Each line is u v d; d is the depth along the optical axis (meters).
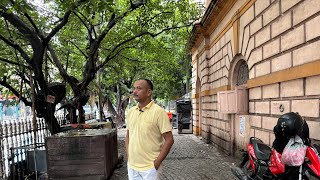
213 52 13.18
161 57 17.81
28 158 7.21
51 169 6.71
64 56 14.30
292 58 5.76
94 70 10.90
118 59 15.41
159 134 3.97
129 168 4.08
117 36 13.16
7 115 26.55
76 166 6.73
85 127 9.91
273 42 6.63
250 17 8.09
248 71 8.85
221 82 11.59
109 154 7.31
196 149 12.21
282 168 4.54
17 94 9.24
